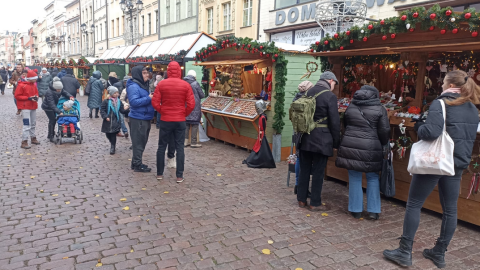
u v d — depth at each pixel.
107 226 4.04
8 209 4.45
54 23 71.25
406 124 4.61
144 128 6.15
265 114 7.38
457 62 4.99
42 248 3.50
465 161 3.15
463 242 3.84
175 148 6.03
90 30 47.09
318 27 13.28
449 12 3.89
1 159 6.77
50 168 6.29
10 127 10.37
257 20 16.91
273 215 4.48
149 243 3.66
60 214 4.34
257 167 6.73
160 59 12.55
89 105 12.49
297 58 7.26
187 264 3.26
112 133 7.34
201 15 22.44
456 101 3.10
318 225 4.21
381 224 4.29
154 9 29.19
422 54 4.75
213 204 4.81
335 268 3.26
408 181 4.83
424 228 4.18
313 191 4.65
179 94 5.51
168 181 5.77
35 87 7.84
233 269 3.20
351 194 4.45
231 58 8.68
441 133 3.09
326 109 4.45
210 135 9.48
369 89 4.31
